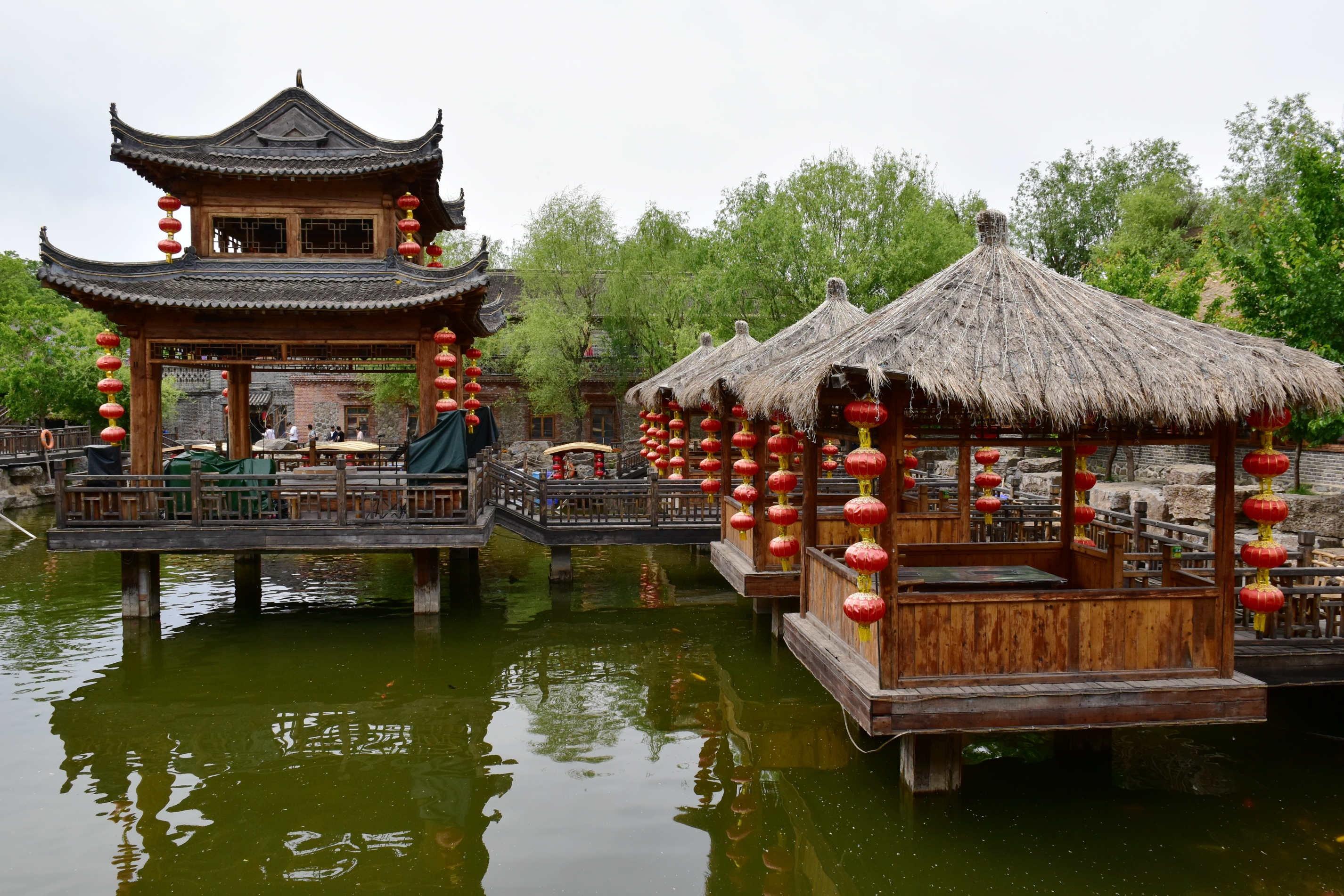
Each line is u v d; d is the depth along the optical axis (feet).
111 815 21.17
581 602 42.88
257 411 111.86
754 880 18.37
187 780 23.21
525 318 97.55
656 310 92.43
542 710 28.66
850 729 26.96
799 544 32.94
